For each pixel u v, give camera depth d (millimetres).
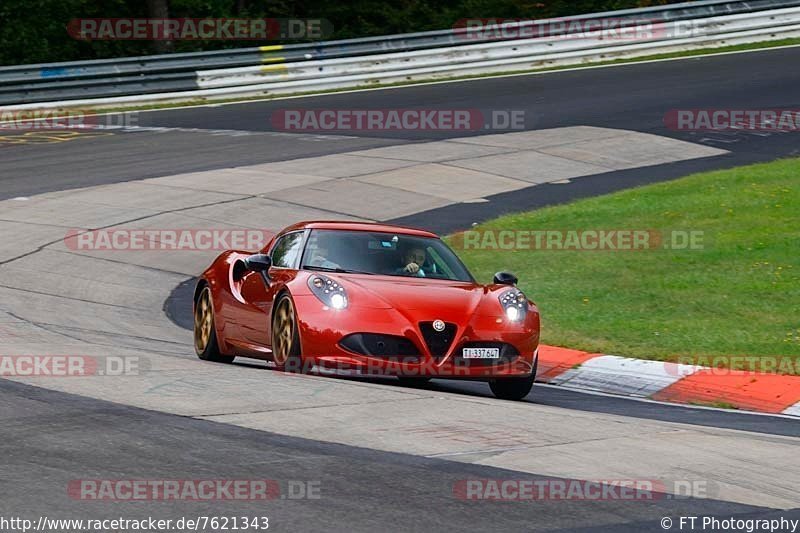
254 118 104250
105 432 25016
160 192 76250
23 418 26203
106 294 54156
